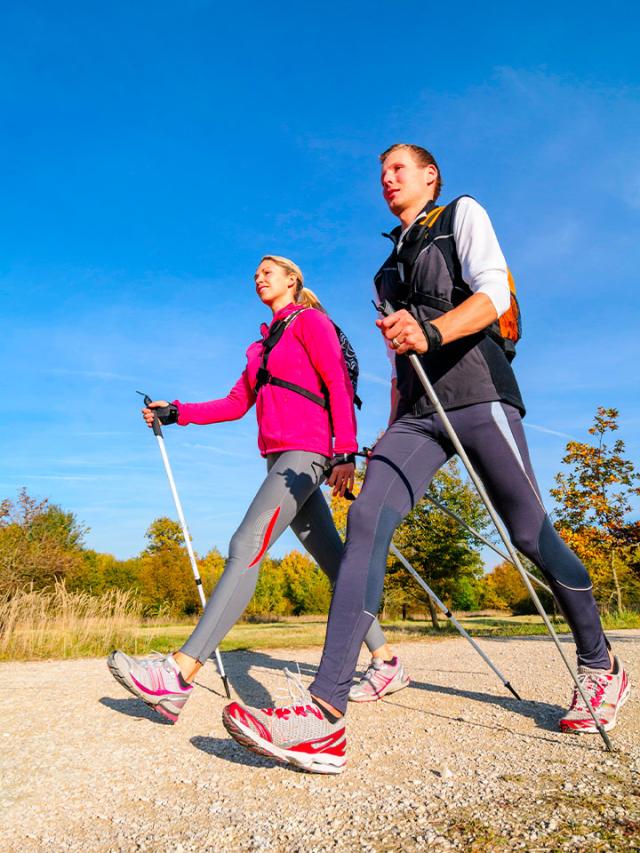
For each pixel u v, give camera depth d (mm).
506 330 2408
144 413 3305
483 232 2289
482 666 4246
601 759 1941
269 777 1906
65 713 2867
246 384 3395
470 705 2889
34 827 1549
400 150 2619
